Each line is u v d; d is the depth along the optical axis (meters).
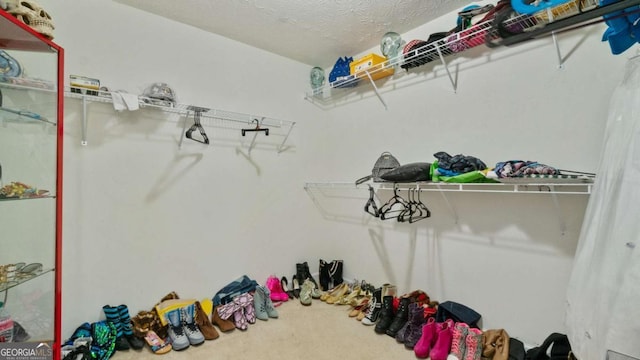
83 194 1.88
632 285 1.01
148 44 2.12
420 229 2.35
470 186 2.00
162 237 2.20
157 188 2.17
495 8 1.64
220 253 2.47
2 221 1.43
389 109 2.56
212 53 2.41
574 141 1.63
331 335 2.09
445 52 2.08
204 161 2.39
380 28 2.34
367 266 2.76
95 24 1.91
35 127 1.42
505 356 1.71
